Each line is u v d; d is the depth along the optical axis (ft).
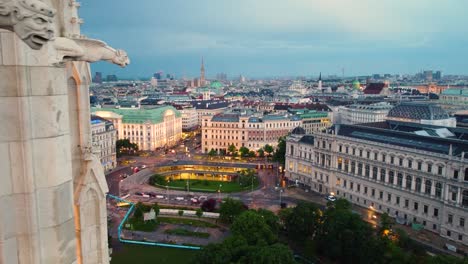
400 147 524.11
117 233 472.85
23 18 39.40
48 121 47.75
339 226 383.45
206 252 302.86
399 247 374.43
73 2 63.93
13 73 44.37
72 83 71.00
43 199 48.24
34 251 47.34
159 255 410.93
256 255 284.41
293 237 434.30
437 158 476.54
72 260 52.44
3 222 45.42
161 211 556.92
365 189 583.99
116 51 63.98
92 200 74.33
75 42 56.65
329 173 643.86
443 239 464.65
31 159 46.42
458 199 452.35
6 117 44.83
